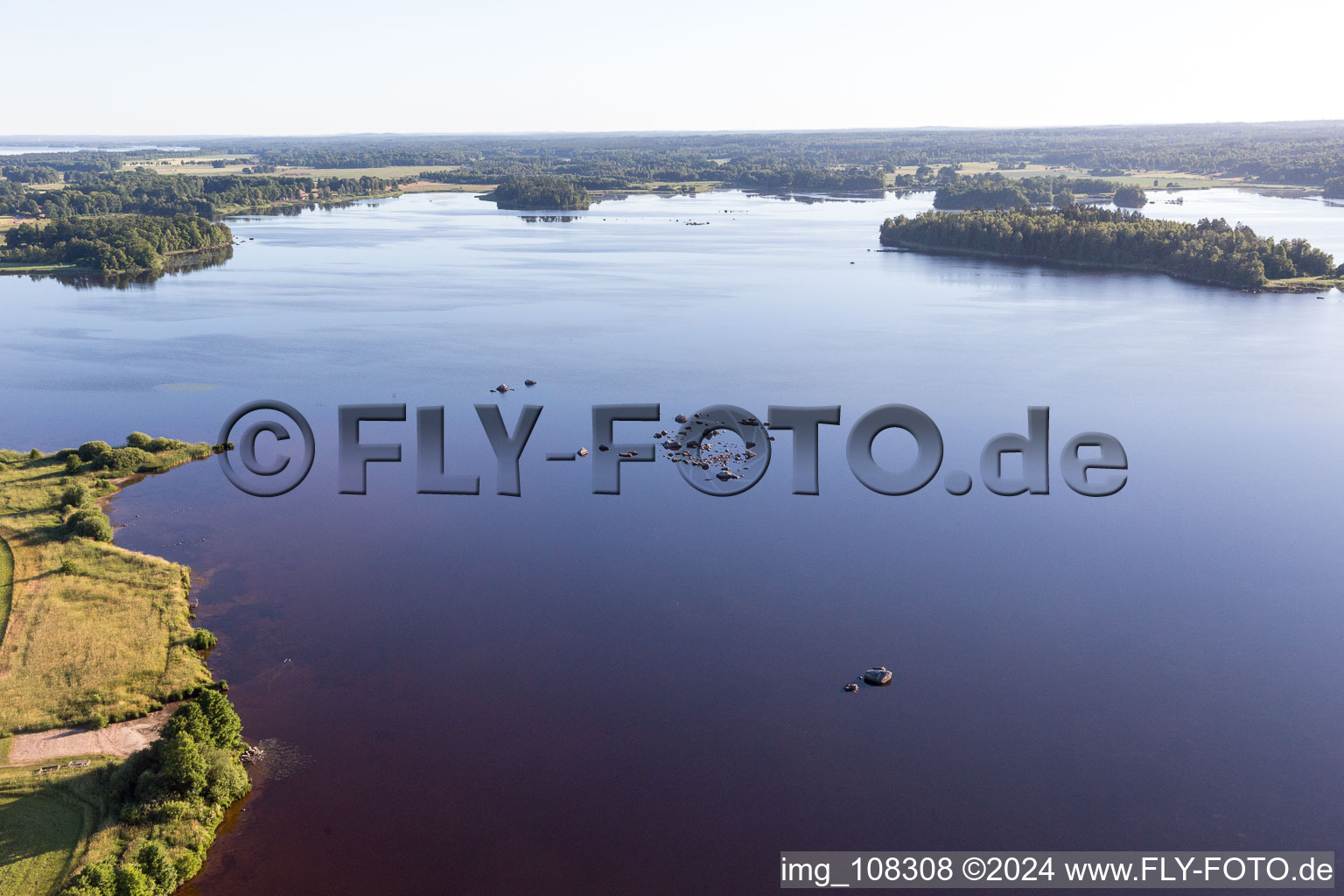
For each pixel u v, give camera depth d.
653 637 108.81
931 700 98.38
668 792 85.94
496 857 78.81
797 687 100.31
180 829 76.94
